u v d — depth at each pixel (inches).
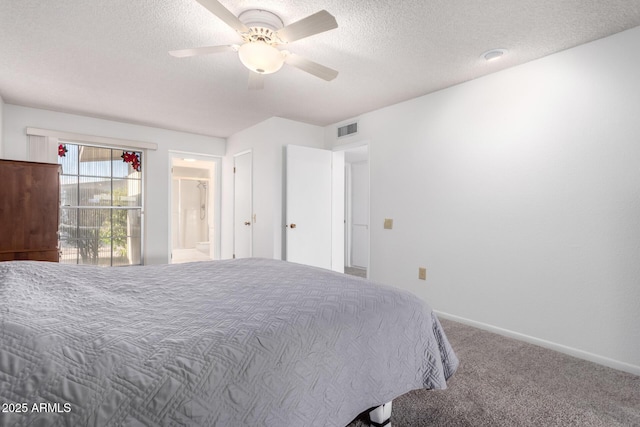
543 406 66.5
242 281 63.5
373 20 79.4
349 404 44.1
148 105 142.6
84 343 33.7
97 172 165.5
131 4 73.2
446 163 122.1
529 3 72.6
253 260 89.7
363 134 155.6
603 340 86.9
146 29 83.4
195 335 37.2
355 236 236.4
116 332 36.8
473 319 114.3
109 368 30.6
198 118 162.7
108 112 151.9
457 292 118.9
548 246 97.0
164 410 29.2
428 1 72.1
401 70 107.3
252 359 36.0
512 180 104.5
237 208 192.2
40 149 144.8
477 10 75.2
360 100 136.3
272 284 61.1
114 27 82.4
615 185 85.1
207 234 339.9
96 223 165.3
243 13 76.7
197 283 61.8
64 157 156.5
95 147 164.7
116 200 171.0
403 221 136.9
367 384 47.0
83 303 46.4
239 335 38.1
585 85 90.0
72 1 72.1
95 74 110.3
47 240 122.3
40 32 84.5
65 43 90.1
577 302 91.5
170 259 184.2
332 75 88.4
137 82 117.3
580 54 90.7
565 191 93.7
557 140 95.0
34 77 112.6
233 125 175.8
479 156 112.6
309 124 173.3
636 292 82.1
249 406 33.7
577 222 91.6
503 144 106.5
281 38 74.9
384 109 145.3
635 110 82.2
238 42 89.3
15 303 42.2
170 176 185.2
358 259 233.5
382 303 54.6
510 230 105.0
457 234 119.0
